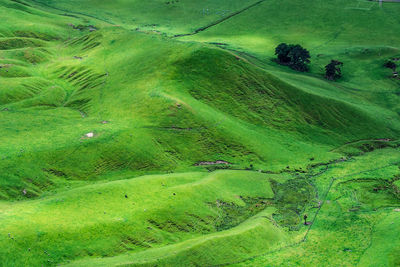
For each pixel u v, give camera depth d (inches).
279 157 4458.7
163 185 3398.1
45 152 3607.3
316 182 4055.1
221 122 4648.1
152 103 4690.0
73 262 2390.5
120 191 3134.8
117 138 4037.9
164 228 2874.0
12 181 3235.7
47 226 2534.5
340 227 3169.3
